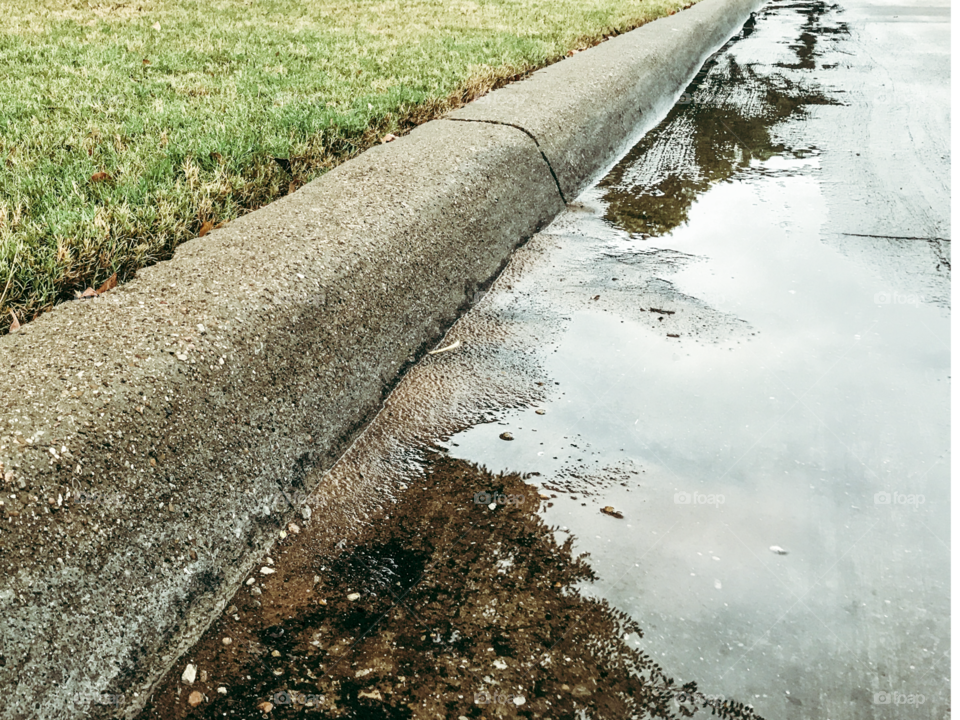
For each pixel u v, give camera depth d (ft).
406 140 15.38
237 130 15.26
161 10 31.58
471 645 7.00
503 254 14.02
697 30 31.42
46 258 9.68
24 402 6.82
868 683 6.54
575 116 18.15
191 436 7.57
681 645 6.93
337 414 9.49
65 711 5.99
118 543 6.65
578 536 8.14
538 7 34.81
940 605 7.23
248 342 8.51
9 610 5.75
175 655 6.89
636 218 15.96
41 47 22.30
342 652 6.97
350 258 10.37
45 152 13.76
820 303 12.34
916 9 42.19
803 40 34.27
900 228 14.82
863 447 9.20
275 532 8.21
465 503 8.68
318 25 29.17
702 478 8.84
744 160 19.08
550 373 10.87
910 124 21.04
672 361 11.01
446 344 11.62
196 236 11.30
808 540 7.97
